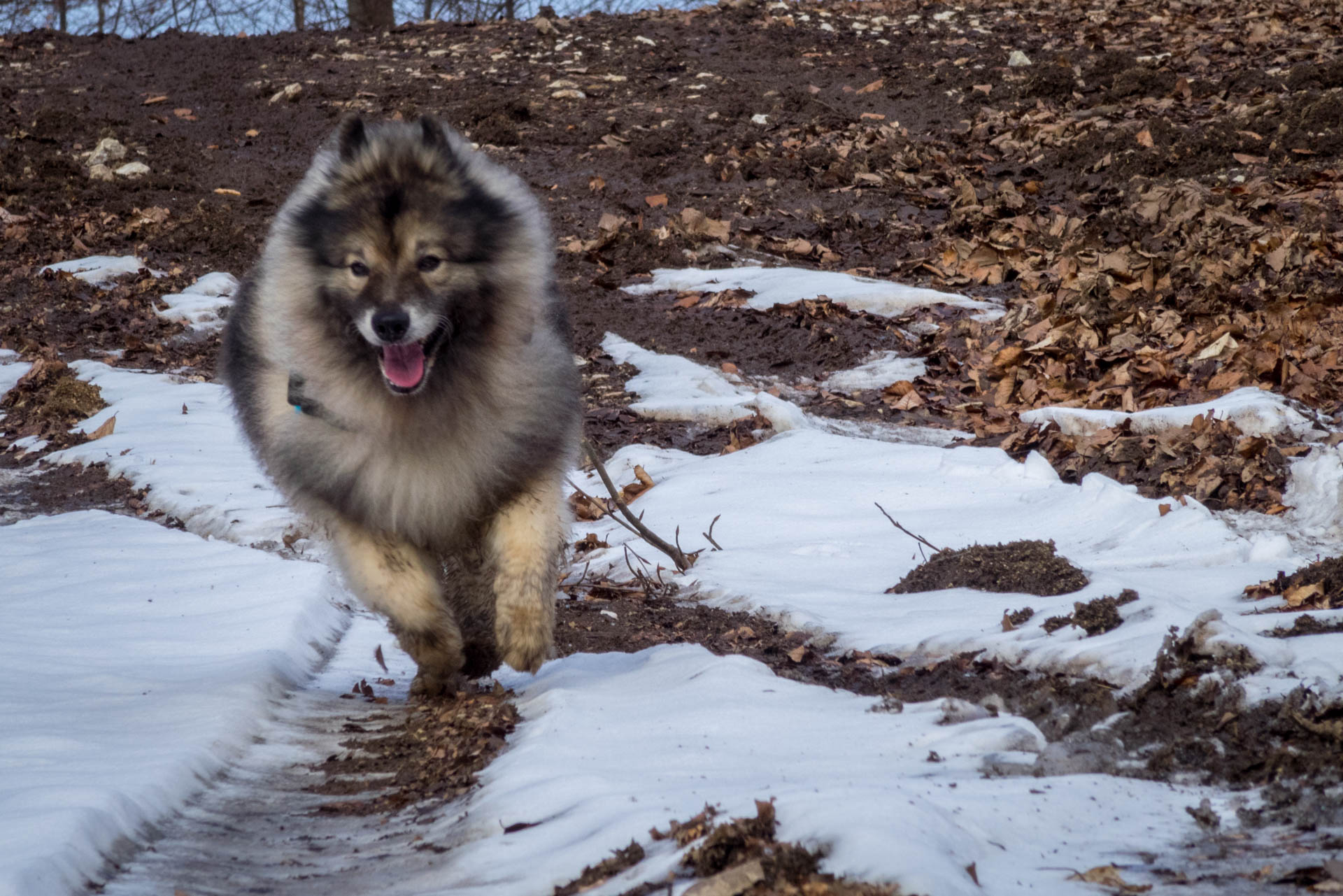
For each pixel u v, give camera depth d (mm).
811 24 20875
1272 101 14297
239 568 7113
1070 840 2838
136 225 13992
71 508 8688
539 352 4902
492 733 4281
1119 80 16156
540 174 15711
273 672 5340
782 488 7887
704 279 12500
